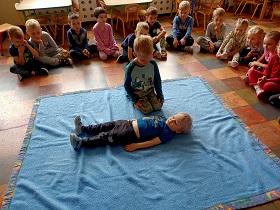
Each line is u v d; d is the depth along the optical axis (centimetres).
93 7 400
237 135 170
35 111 195
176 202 127
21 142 171
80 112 194
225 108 196
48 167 149
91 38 351
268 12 430
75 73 260
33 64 256
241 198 129
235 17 426
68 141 167
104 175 142
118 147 161
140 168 146
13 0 368
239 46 278
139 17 373
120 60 282
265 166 145
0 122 190
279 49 195
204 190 133
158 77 191
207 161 150
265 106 201
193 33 365
